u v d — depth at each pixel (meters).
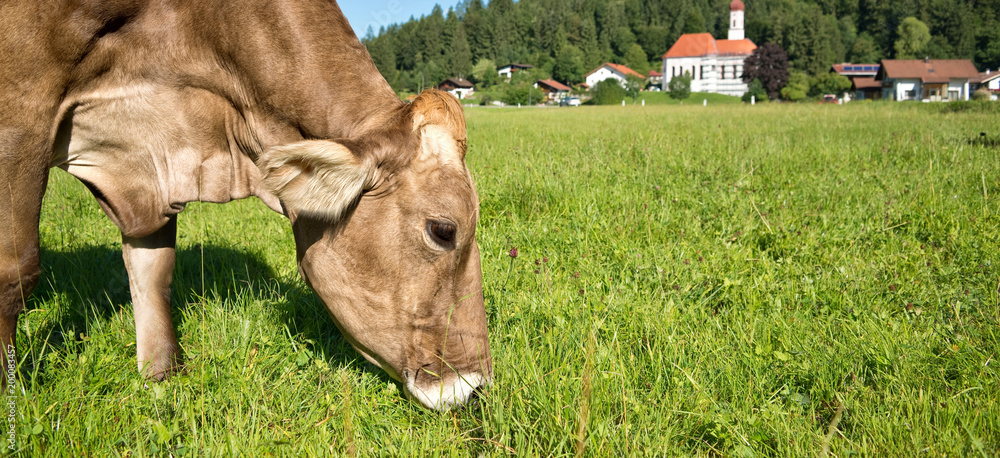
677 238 5.70
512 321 3.94
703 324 4.00
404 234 2.88
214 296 4.35
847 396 3.14
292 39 3.09
